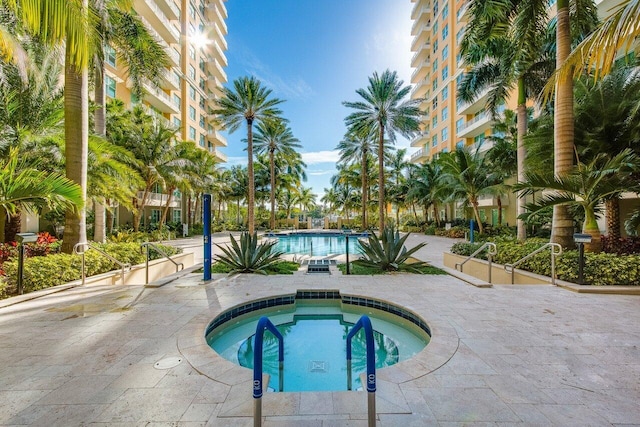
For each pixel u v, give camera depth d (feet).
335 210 146.92
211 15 110.11
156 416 6.35
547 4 26.84
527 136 28.37
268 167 105.70
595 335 10.77
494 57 34.83
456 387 7.51
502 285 18.85
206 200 20.53
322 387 9.39
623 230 37.22
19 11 14.60
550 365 8.63
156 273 25.12
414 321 14.02
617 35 12.16
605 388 7.44
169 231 64.39
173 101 82.23
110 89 60.18
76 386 7.52
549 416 6.37
